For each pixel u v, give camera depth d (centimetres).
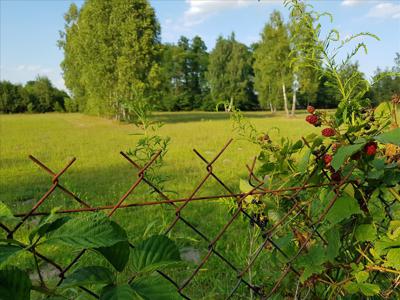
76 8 5688
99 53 3581
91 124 3703
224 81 6800
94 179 938
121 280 221
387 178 155
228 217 528
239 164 1091
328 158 155
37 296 190
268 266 208
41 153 1538
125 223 519
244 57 6875
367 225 153
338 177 157
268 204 176
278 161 175
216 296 301
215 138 1942
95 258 337
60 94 8250
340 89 171
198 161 1174
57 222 106
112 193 739
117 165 1180
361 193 156
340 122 159
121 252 111
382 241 148
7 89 7838
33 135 2523
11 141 2116
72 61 5772
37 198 738
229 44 6869
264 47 4222
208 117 4612
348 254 168
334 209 150
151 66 3534
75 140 2131
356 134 158
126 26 3375
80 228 102
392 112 167
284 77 4088
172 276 346
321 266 152
